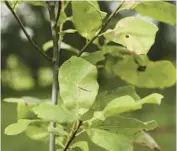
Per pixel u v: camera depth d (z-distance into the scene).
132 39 0.83
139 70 1.00
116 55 1.01
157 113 4.76
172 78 1.00
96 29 0.90
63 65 0.83
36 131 0.96
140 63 1.00
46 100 0.98
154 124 0.80
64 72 0.82
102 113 0.78
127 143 0.79
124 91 0.90
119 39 0.83
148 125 0.80
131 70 1.01
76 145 0.91
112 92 0.90
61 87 0.81
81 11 0.90
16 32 6.75
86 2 0.90
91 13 0.90
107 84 3.27
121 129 0.80
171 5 0.92
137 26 0.83
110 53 1.01
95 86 0.81
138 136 0.91
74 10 0.90
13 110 4.98
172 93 5.36
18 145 3.35
